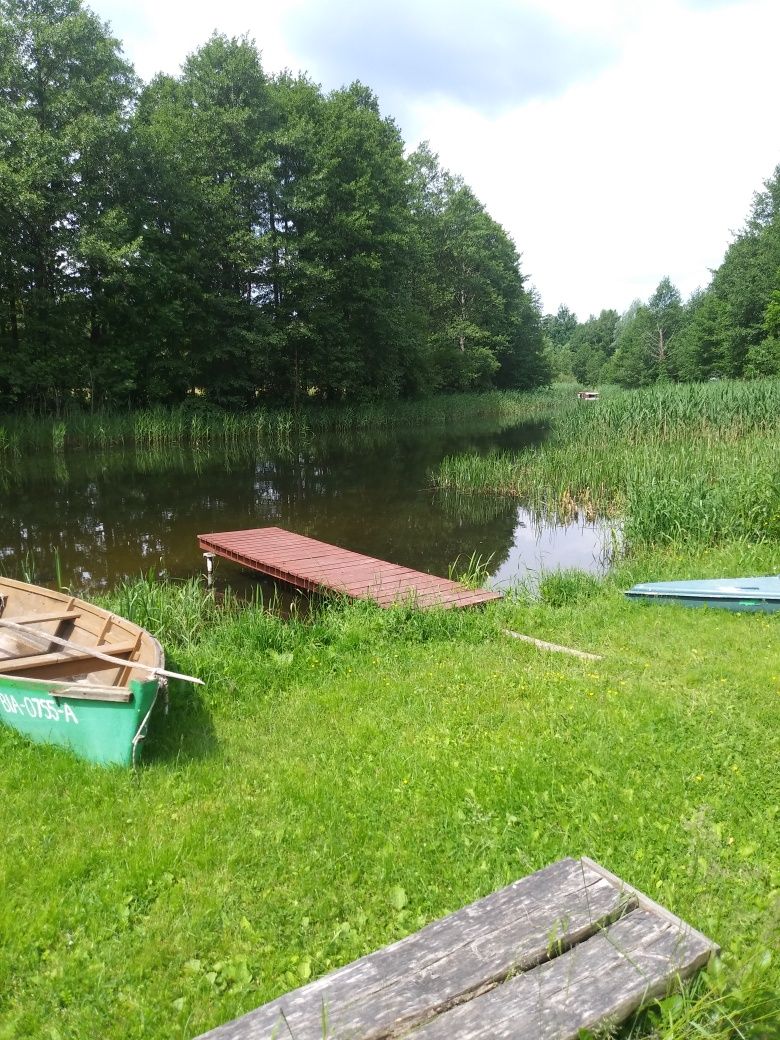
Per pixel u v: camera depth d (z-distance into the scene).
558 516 14.64
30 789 4.14
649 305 83.00
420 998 2.28
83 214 24.42
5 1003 2.72
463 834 3.65
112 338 27.95
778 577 8.16
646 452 16.61
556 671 5.90
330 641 6.89
